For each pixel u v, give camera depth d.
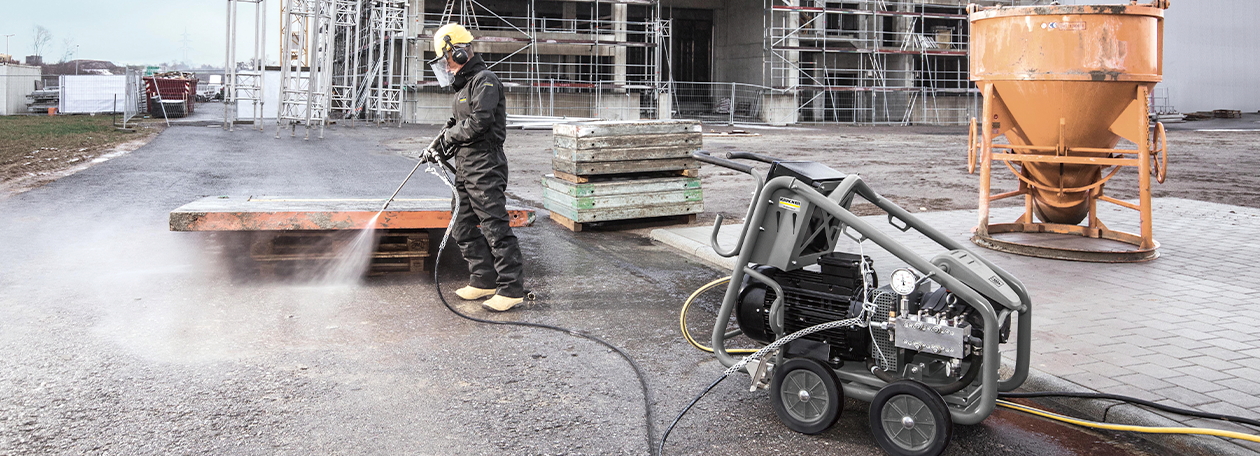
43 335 4.83
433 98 38.69
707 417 3.80
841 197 3.49
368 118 37.12
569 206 8.93
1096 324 5.16
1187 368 4.29
